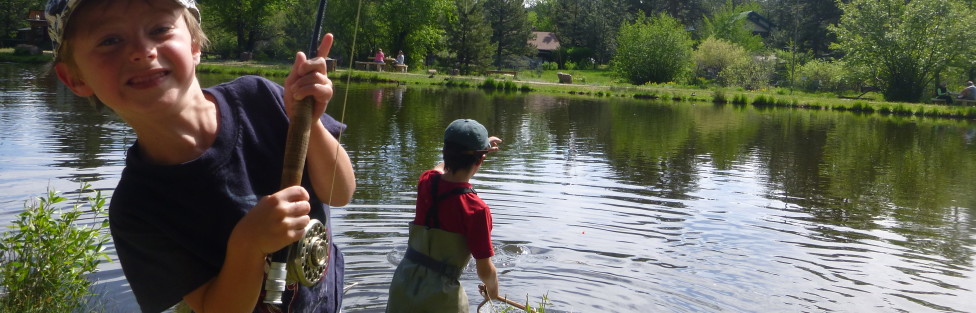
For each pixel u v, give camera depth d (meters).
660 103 31.12
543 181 9.51
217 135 1.65
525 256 6.15
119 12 1.47
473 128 4.18
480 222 4.14
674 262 6.19
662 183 10.01
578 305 5.13
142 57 1.48
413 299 4.16
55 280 4.02
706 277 5.83
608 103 29.19
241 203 1.66
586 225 7.28
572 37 71.06
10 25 48.12
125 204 1.62
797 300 5.41
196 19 1.65
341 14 43.09
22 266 4.00
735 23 72.56
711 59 52.00
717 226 7.55
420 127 15.41
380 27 49.03
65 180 8.00
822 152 15.09
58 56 1.55
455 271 4.19
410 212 7.31
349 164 1.87
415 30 49.97
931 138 19.50
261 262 1.55
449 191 4.17
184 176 1.60
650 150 13.81
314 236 1.62
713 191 9.62
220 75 34.72
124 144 10.59
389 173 9.52
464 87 35.84
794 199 9.39
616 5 71.56
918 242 7.31
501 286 5.43
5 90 19.50
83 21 1.47
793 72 47.66
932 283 5.96
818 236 7.37
